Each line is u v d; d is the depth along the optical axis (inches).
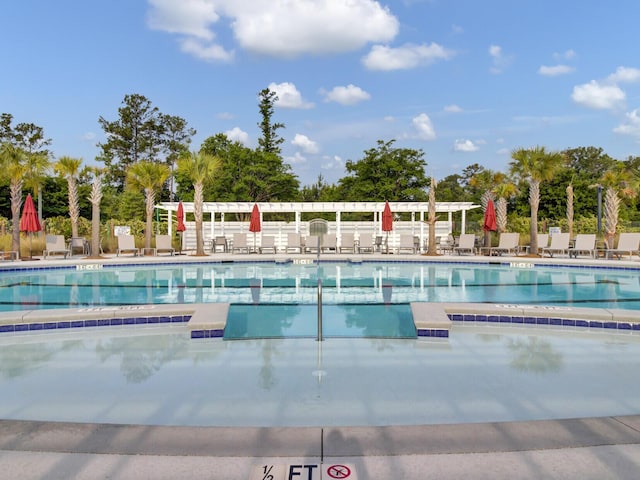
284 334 236.1
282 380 164.6
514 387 157.4
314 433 102.7
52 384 161.5
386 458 91.9
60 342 219.6
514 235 682.2
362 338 227.0
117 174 1615.4
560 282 444.1
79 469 88.1
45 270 538.9
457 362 186.5
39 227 624.7
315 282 447.5
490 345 212.7
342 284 432.8
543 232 964.6
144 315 247.3
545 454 93.0
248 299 348.8
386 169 1346.0
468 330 241.9
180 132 1695.4
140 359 191.9
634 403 143.7
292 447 96.4
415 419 131.8
